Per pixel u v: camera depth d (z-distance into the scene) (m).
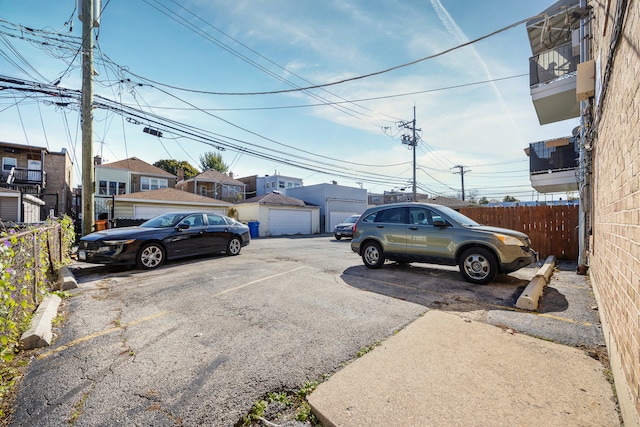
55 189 24.09
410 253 6.29
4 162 22.30
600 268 4.03
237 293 4.91
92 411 2.08
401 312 4.04
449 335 3.23
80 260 6.51
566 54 8.45
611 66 2.94
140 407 2.12
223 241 8.77
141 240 6.72
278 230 23.58
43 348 2.99
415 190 24.73
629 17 2.22
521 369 2.55
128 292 4.95
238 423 2.00
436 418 1.95
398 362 2.67
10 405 2.15
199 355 2.85
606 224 3.46
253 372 2.56
